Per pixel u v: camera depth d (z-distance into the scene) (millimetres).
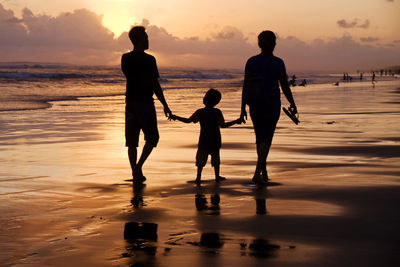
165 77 72375
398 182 5305
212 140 5625
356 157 7305
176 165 6730
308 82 67250
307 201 4434
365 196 4602
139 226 3658
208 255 2971
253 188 5109
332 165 6570
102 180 5633
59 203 4457
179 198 4664
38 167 6477
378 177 5625
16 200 4570
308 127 11906
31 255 3000
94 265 2822
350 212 4004
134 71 5941
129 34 6062
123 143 8992
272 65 5730
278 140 9383
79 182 5492
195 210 4164
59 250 3094
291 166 6535
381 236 3328
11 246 3182
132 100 5980
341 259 2871
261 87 5734
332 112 16734
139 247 3146
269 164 6707
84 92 30734
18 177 5766
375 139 9547
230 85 47156
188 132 10914
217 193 4883
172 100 24406
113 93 30125
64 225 3689
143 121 5902
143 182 5520
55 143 8961
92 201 4547
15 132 10734
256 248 3102
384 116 15055
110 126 12164
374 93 31984
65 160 7078
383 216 3867
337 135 10234
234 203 4414
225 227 3605
